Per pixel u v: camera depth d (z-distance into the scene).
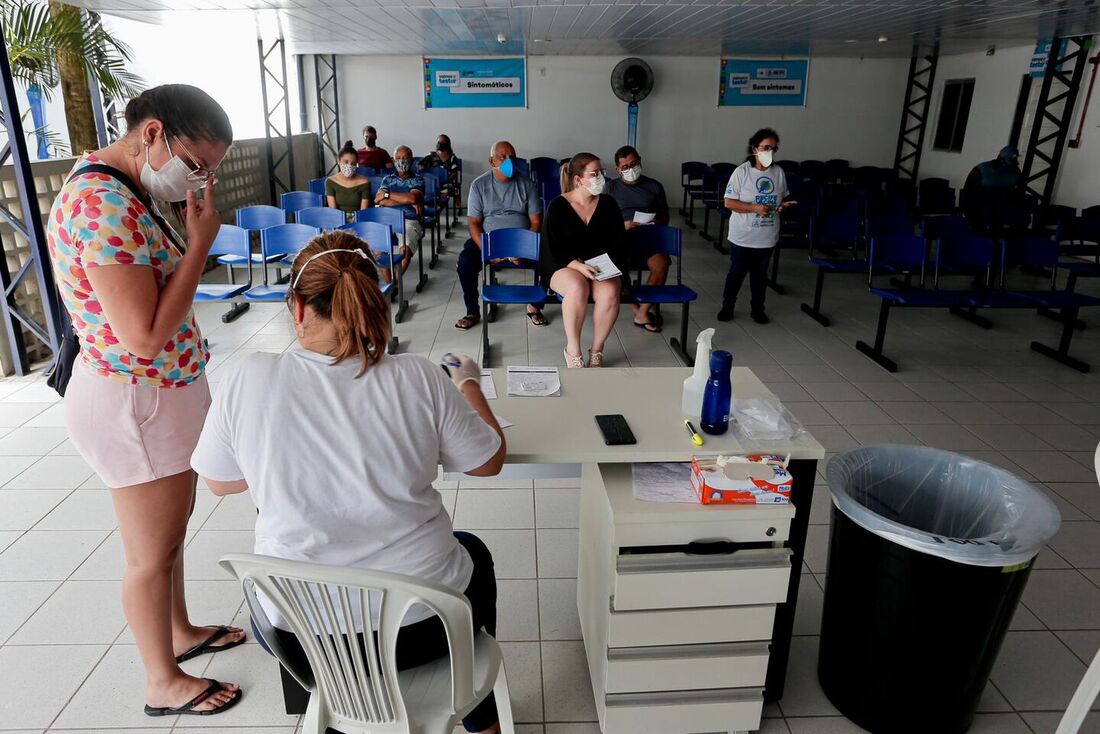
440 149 9.43
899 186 9.01
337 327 1.11
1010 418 3.67
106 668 1.91
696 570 1.47
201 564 2.35
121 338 1.34
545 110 10.94
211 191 1.44
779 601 1.52
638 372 2.06
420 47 9.56
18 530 2.54
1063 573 2.37
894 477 1.80
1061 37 7.68
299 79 10.70
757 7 5.85
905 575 1.53
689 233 9.32
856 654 1.68
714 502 1.46
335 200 6.43
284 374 1.12
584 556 1.93
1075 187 7.98
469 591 1.38
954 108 10.25
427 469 1.21
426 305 5.66
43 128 7.18
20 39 4.62
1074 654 2.01
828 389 4.05
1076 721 1.30
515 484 2.91
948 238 4.88
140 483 1.54
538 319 5.17
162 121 1.32
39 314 4.32
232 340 4.73
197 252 1.41
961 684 1.60
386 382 1.15
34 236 3.76
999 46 8.94
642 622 1.51
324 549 1.15
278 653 1.25
